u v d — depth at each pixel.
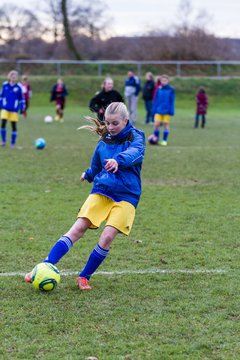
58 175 23.84
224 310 10.11
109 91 27.25
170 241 14.45
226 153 31.69
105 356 8.34
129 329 9.28
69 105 73.81
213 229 15.67
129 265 12.55
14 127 32.94
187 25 91.06
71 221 16.36
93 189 11.15
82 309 10.07
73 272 12.05
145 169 25.78
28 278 11.13
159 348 8.61
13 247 13.74
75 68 85.38
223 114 66.44
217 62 81.12
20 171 24.66
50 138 38.50
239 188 21.62
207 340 8.88
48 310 10.00
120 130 11.05
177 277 11.82
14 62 84.12
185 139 39.28
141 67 85.81
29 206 18.14
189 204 18.80
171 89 35.03
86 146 34.12
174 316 9.82
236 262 12.84
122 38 96.88
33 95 76.44
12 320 9.59
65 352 8.45
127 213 10.88
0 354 8.38
